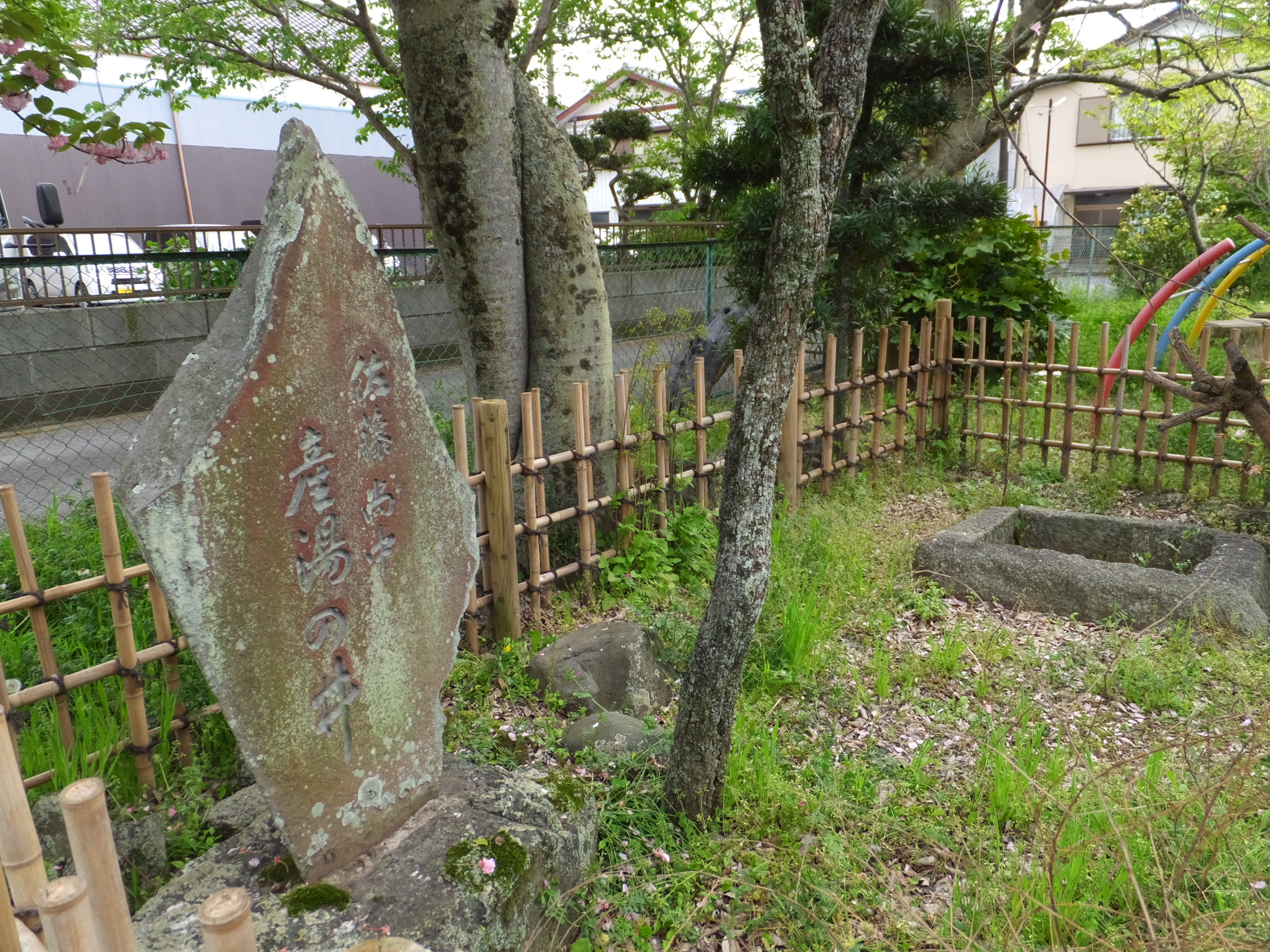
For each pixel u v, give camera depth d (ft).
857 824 9.92
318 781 7.84
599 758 11.04
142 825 9.05
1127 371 21.35
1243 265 27.09
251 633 7.17
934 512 20.85
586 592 15.85
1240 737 11.26
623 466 16.47
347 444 7.84
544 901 8.46
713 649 9.43
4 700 9.29
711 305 36.88
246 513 7.03
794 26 7.91
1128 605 15.05
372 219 56.44
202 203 50.21
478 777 9.57
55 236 29.89
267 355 7.06
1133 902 8.47
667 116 69.05
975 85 20.70
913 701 12.83
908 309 29.58
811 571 16.57
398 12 15.14
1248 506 19.98
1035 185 74.02
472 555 9.46
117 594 9.77
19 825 4.22
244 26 34.30
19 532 9.39
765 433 8.98
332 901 7.65
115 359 28.76
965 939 7.74
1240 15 28.48
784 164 8.50
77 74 13.79
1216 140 33.22
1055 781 10.07
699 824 9.91
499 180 15.99
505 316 16.66
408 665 8.71
